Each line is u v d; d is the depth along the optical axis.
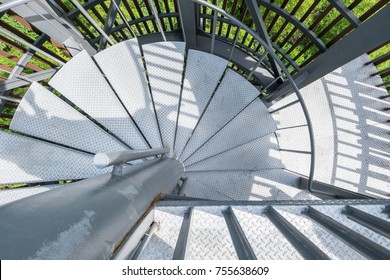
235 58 3.83
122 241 0.95
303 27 3.04
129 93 2.75
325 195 2.97
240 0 4.75
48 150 2.42
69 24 2.68
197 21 3.67
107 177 1.13
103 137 2.54
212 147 3.03
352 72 3.68
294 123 3.68
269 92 3.67
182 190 2.83
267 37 2.62
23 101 2.41
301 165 3.59
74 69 2.56
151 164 1.83
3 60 4.27
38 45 3.16
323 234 1.53
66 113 2.50
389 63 4.48
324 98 3.68
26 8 2.30
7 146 2.37
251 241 1.54
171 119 2.90
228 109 3.03
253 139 3.02
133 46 2.75
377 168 3.53
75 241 0.67
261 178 3.47
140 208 1.13
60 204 0.75
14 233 0.59
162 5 5.14
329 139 3.62
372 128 3.60
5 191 2.30
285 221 1.51
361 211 1.49
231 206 1.67
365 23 1.67
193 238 1.55
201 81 2.99
